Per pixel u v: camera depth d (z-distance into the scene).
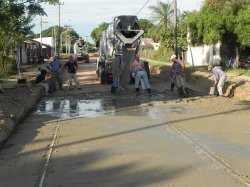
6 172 8.27
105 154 9.50
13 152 9.87
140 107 17.00
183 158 9.09
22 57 59.09
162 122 13.50
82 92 23.08
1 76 24.81
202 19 38.22
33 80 28.52
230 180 7.56
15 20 24.58
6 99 17.42
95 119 14.16
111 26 27.42
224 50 42.09
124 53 25.14
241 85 21.61
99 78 31.69
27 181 7.68
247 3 36.44
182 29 53.09
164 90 23.67
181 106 17.20
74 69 24.78
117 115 15.01
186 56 57.16
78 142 10.75
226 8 36.56
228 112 15.46
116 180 7.61
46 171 8.27
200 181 7.51
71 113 15.61
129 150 9.84
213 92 21.31
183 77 21.20
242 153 9.52
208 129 12.33
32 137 11.47
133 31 25.28
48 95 21.83
